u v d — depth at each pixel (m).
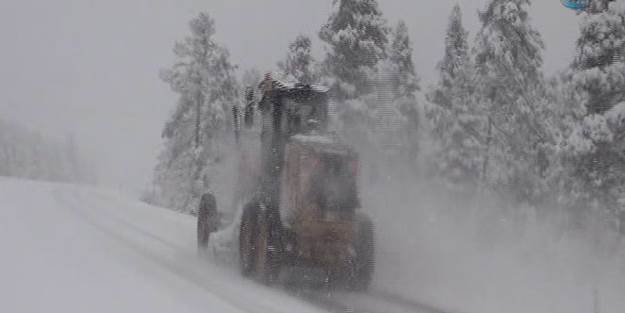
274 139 10.95
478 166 27.19
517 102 24.70
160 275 10.33
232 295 9.12
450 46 29.31
